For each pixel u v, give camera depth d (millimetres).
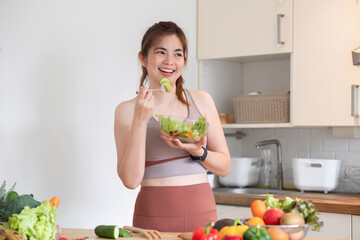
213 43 3543
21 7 2412
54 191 2537
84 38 2699
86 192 2707
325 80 3135
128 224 2986
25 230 1502
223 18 3506
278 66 3754
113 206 2873
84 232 1854
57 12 2564
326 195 3154
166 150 1992
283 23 3273
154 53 2039
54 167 2541
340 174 3461
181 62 2062
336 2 3094
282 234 1341
